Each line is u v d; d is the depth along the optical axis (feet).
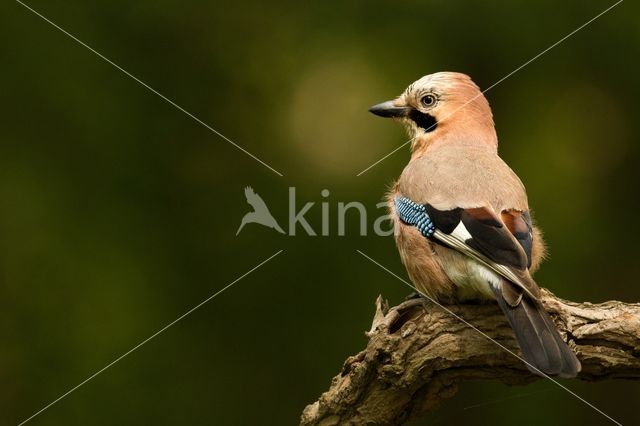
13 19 43.47
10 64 43.14
